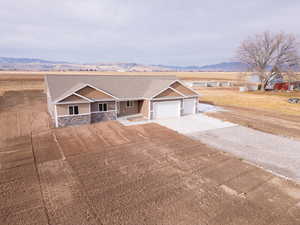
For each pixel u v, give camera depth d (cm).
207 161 1102
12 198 748
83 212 684
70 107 1719
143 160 1098
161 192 809
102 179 895
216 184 877
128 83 2366
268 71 4462
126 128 1716
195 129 1725
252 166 1053
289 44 4034
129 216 670
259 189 845
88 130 1633
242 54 4622
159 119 2072
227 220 661
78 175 923
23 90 4494
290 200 773
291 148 1314
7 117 2023
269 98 3622
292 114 2386
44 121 1881
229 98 3647
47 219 648
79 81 2119
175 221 652
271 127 1809
